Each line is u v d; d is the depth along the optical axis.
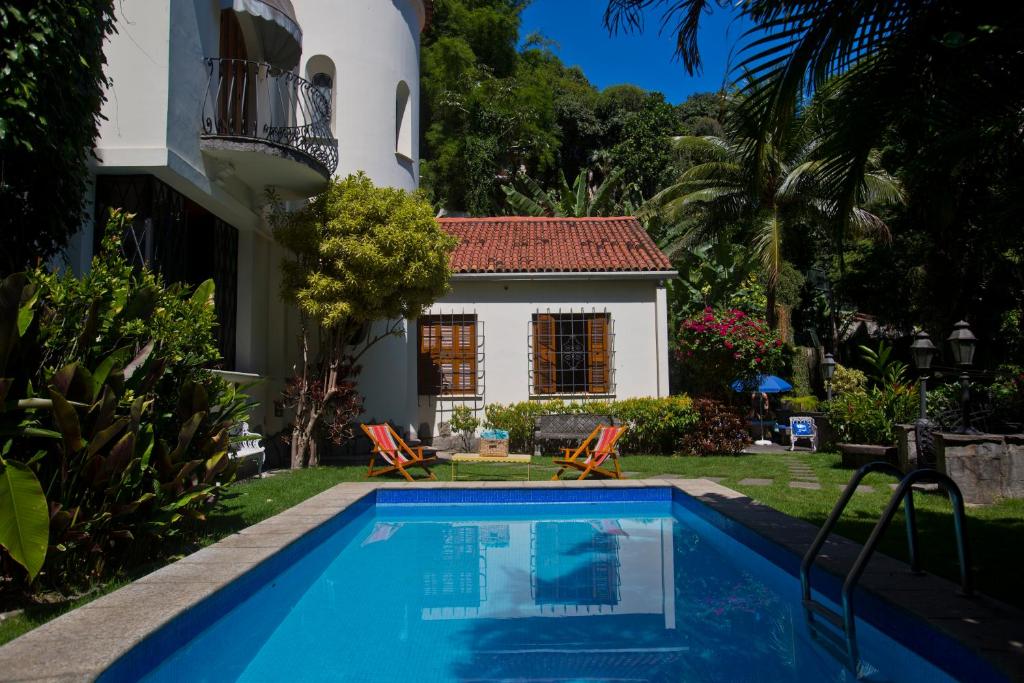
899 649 3.93
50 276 4.89
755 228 20.30
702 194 20.50
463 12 32.16
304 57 12.50
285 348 12.50
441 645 4.30
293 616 4.96
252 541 5.59
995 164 5.80
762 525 6.33
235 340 11.12
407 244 10.44
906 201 16.09
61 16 5.73
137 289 5.50
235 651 4.29
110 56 8.18
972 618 3.70
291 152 9.72
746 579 5.88
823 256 26.05
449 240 11.38
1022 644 3.32
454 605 5.21
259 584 4.98
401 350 13.26
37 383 4.71
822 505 7.66
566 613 4.97
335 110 12.54
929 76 5.22
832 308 24.64
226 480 6.23
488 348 15.06
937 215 6.69
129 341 5.38
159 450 5.29
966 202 7.38
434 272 10.95
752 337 16.38
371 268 10.36
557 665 3.93
